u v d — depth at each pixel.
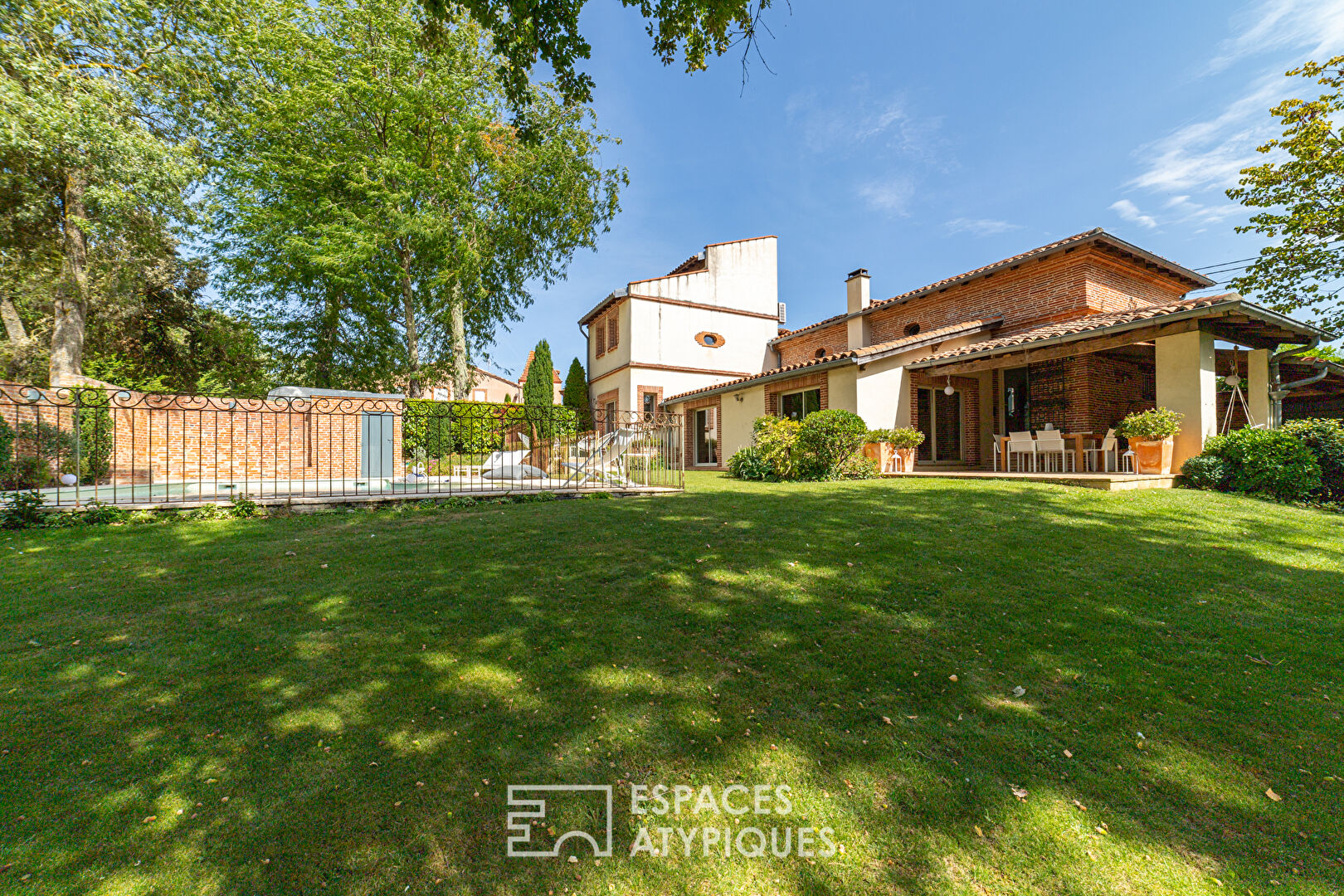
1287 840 1.80
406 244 18.97
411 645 3.09
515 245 22.30
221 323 19.62
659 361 20.16
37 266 14.02
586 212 22.00
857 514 6.71
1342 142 10.80
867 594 3.96
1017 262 12.91
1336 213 11.09
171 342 19.06
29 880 1.52
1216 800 2.00
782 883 1.63
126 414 11.49
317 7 16.86
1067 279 12.32
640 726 2.37
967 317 14.59
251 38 15.44
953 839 1.80
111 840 1.68
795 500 8.03
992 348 10.95
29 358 13.95
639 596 3.91
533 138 5.19
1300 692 2.74
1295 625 3.55
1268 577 4.45
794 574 4.39
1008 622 3.51
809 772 2.11
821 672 2.87
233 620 3.40
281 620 3.42
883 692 2.69
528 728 2.34
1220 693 2.72
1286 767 2.17
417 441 16.05
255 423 12.27
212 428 12.13
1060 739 2.34
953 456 14.66
